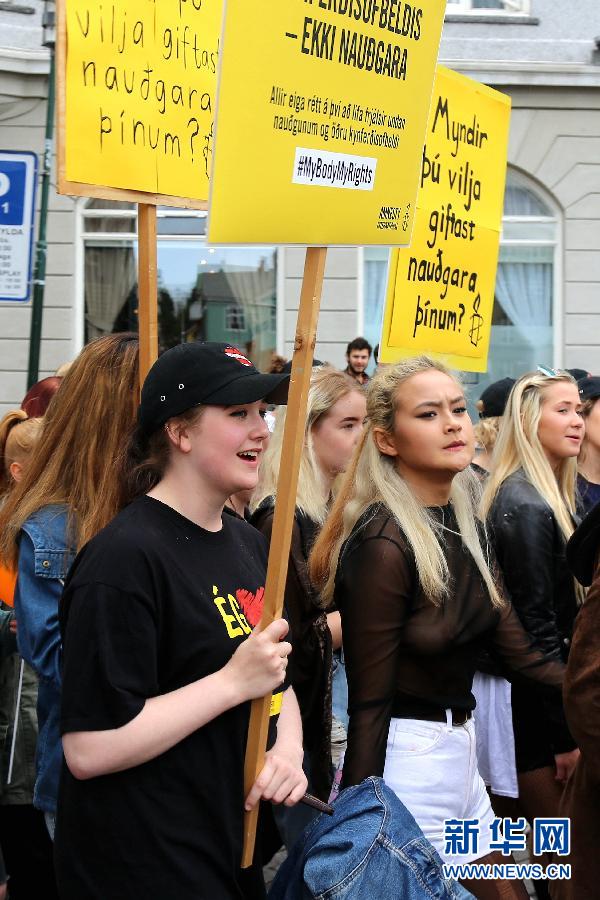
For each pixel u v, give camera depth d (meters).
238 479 2.17
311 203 2.39
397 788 2.72
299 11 2.31
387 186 2.56
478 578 2.84
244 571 2.26
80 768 1.99
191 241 11.77
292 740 2.38
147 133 2.93
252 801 2.19
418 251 3.93
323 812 2.45
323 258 2.40
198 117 3.05
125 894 2.02
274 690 2.34
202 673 2.10
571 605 3.69
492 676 3.55
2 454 3.77
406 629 2.72
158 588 2.05
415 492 2.86
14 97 11.38
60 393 2.78
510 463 3.78
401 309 3.91
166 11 2.96
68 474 2.72
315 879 2.34
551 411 3.78
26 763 3.31
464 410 2.88
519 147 12.05
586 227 12.11
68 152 2.78
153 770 2.04
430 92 2.62
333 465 3.55
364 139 2.48
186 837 2.05
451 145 4.02
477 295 4.15
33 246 5.43
